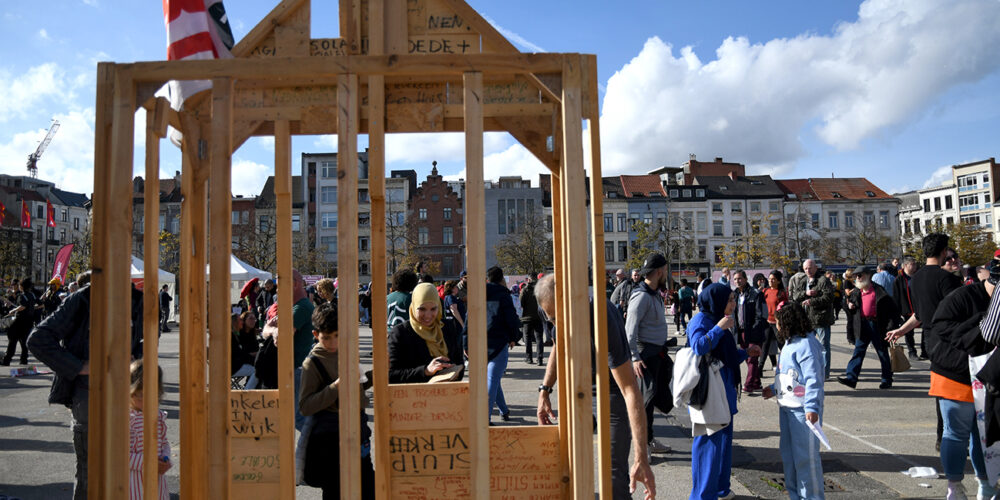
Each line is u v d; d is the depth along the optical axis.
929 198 83.12
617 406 3.66
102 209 2.34
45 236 77.56
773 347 9.45
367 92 2.84
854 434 6.36
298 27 2.86
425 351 3.81
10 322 12.81
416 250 58.94
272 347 4.39
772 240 61.88
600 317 2.44
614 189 65.06
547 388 3.89
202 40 2.72
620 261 62.91
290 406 2.71
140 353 4.27
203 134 2.85
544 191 62.50
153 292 2.44
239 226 52.06
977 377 3.71
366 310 23.59
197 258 2.83
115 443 2.27
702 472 4.13
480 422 2.37
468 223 2.40
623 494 3.61
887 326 8.77
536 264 54.25
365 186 51.28
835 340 15.86
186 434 2.75
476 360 2.38
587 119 2.45
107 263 2.31
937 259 4.71
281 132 2.81
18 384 10.51
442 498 2.83
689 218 64.12
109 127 2.37
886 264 11.27
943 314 4.18
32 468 5.43
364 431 3.22
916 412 7.38
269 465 2.93
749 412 7.59
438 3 2.85
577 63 2.44
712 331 4.22
